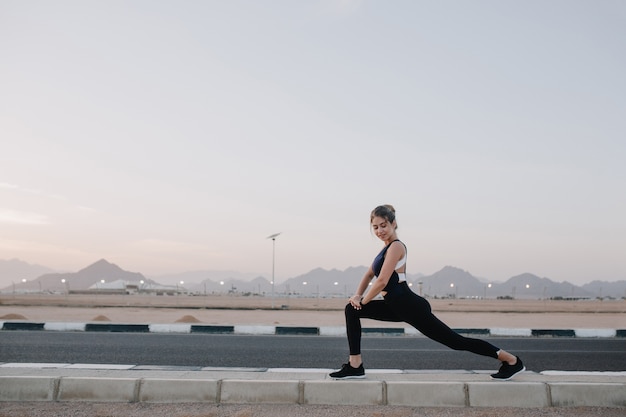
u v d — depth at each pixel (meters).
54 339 9.50
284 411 4.02
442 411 4.06
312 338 10.41
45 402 4.26
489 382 4.30
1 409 4.02
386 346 9.02
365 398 4.25
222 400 4.28
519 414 3.97
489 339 10.70
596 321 18.22
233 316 19.28
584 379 4.54
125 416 3.86
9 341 9.08
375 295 4.32
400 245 4.40
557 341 10.35
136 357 7.30
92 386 4.32
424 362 7.11
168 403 4.26
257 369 5.09
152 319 16.19
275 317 18.92
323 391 4.27
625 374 4.87
